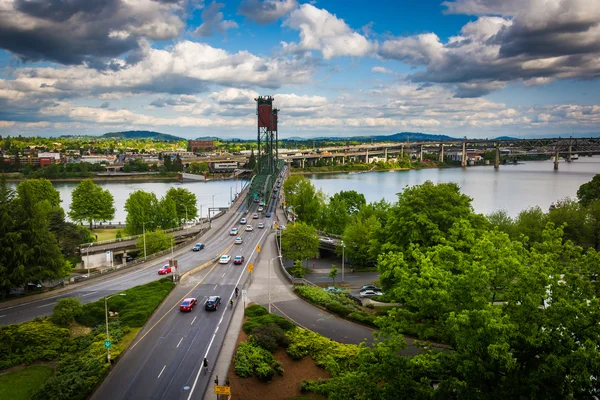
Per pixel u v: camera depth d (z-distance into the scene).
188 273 78.88
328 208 131.38
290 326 54.22
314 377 43.78
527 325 24.62
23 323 53.06
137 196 129.38
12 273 62.78
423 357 27.59
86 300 63.88
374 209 113.94
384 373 29.02
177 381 40.91
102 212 139.62
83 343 48.91
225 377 41.78
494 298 28.70
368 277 89.62
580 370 22.14
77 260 99.06
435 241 56.56
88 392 38.41
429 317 35.94
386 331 32.62
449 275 30.09
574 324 24.42
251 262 89.75
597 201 100.50
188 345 48.62
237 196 197.25
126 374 42.16
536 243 31.16
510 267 27.17
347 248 97.00
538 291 25.86
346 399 29.91
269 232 124.56
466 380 25.77
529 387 23.47
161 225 130.88
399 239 60.44
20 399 39.16
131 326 53.03
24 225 66.19
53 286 70.69
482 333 24.56
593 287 26.19
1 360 45.72
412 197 61.66
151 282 70.81
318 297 65.06
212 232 124.12
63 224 102.62
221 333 51.94
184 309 58.91
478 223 60.25
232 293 68.31
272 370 43.19
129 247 105.94
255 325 52.91
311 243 94.06
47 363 46.06
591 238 91.19
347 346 49.06
